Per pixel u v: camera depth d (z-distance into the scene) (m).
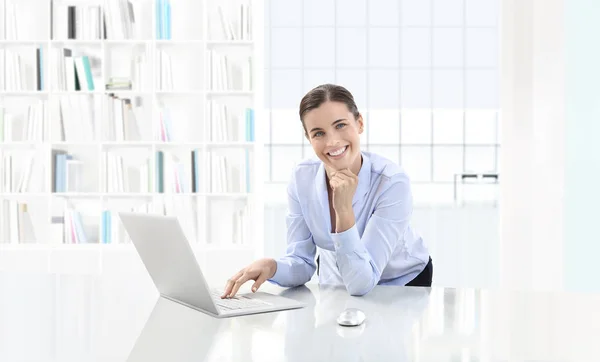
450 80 11.51
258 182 4.23
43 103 4.14
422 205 9.48
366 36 11.30
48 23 4.29
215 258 4.03
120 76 4.30
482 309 1.17
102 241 4.13
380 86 11.41
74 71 4.15
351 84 11.41
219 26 4.34
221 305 1.20
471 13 11.38
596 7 3.56
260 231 4.27
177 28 4.36
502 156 3.83
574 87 3.62
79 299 1.30
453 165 12.24
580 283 3.61
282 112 12.13
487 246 5.95
